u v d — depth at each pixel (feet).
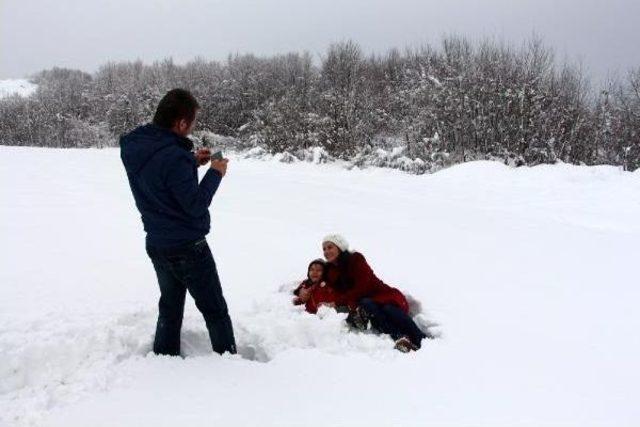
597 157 64.69
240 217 25.39
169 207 9.77
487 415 8.89
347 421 8.63
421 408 9.07
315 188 37.91
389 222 25.41
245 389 9.52
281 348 11.53
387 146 74.84
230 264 17.75
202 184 9.94
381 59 114.52
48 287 14.99
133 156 9.67
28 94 169.99
